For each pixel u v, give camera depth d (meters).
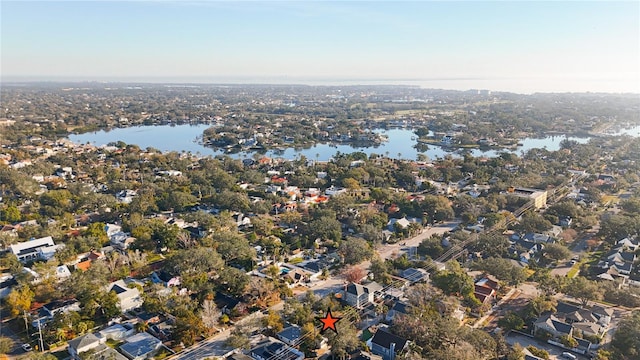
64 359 126.81
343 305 157.00
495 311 154.62
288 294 163.88
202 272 171.88
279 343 130.25
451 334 125.62
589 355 130.88
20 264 178.88
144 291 161.50
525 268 182.50
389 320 147.12
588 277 180.12
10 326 142.75
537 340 138.88
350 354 127.31
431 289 152.00
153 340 133.25
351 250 194.25
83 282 154.75
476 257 198.50
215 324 143.75
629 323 132.00
